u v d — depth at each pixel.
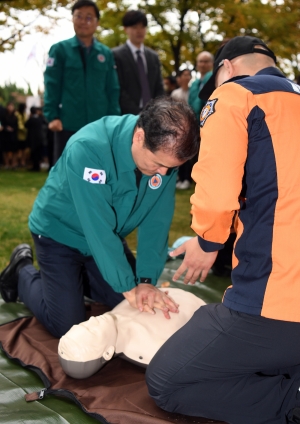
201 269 1.80
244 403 1.62
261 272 1.45
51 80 4.40
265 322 1.47
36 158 10.83
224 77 1.79
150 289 2.06
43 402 1.80
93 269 2.45
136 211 2.17
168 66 16.38
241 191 1.53
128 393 1.85
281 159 1.41
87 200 1.97
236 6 12.55
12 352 2.12
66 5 10.02
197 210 1.50
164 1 13.12
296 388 1.59
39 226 2.30
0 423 1.65
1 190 7.09
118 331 1.98
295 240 1.41
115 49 5.17
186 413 1.70
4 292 2.64
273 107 1.43
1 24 10.27
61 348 1.88
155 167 1.85
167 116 1.69
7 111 11.21
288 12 13.08
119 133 2.00
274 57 1.75
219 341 1.55
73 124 4.52
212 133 1.46
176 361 1.62
